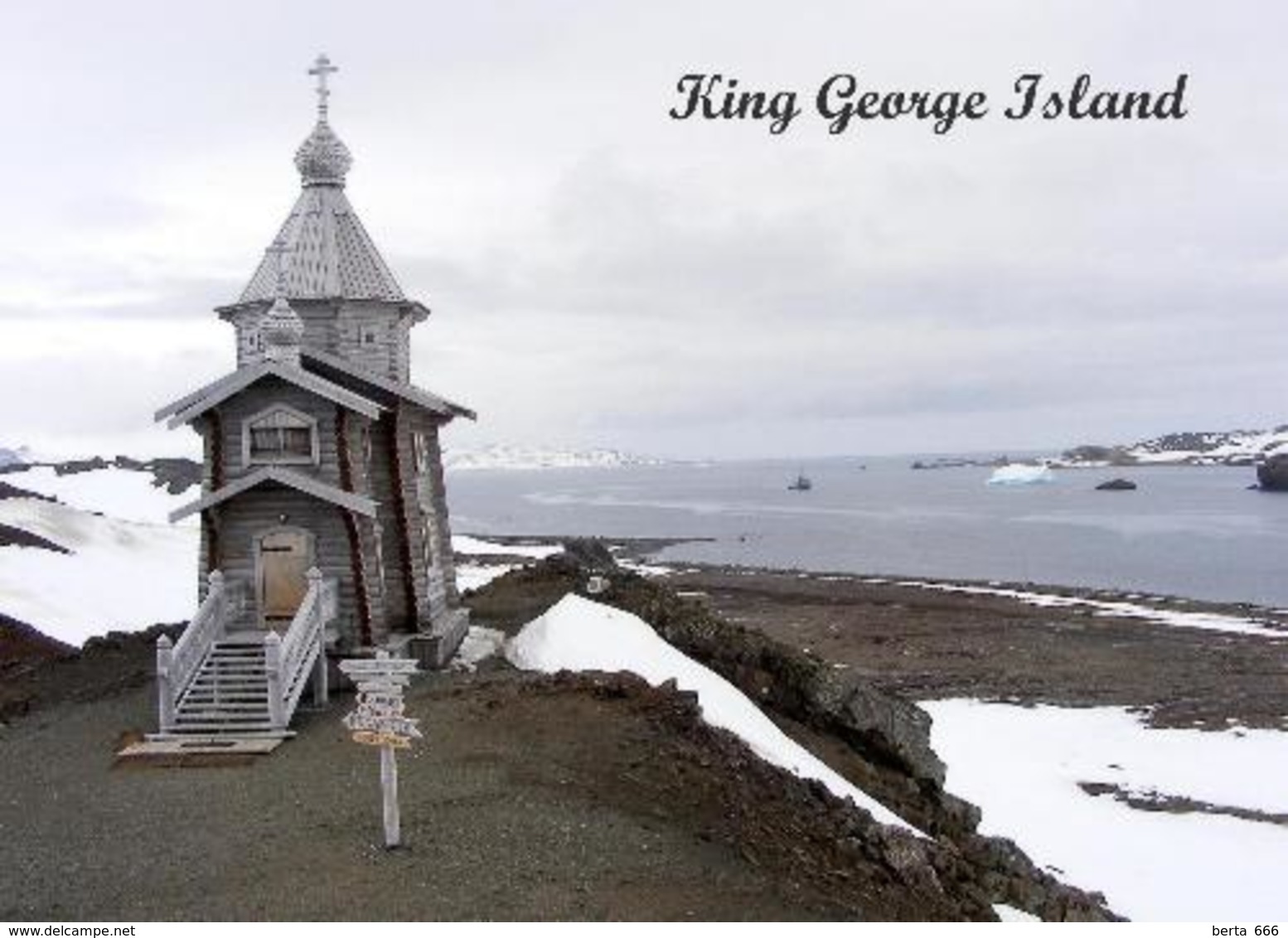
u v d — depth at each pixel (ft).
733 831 59.62
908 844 69.51
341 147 103.60
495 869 51.85
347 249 101.45
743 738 77.51
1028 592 269.64
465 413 105.81
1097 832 108.88
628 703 74.23
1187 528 491.31
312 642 83.20
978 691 166.20
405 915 47.29
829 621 224.74
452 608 108.47
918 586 281.33
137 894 50.65
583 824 57.11
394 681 54.13
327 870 52.16
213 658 82.38
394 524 96.32
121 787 66.18
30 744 76.89
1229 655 191.93
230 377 88.17
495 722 71.77
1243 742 139.95
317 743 73.41
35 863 54.90
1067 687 168.66
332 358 92.94
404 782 63.00
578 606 98.43
